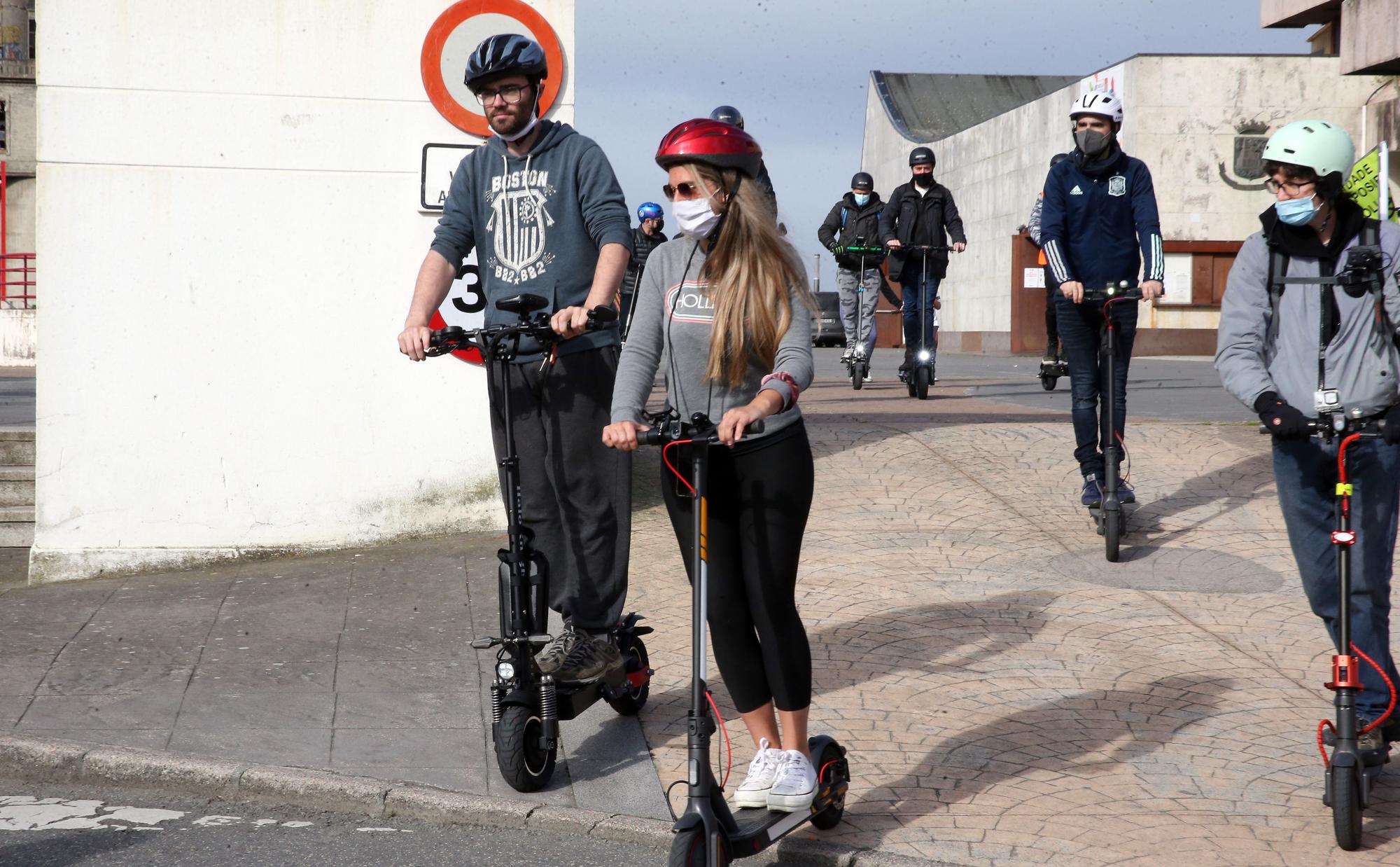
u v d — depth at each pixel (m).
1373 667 4.39
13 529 9.48
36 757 4.87
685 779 4.73
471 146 8.12
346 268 8.09
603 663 4.91
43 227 7.86
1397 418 4.02
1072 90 32.94
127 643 6.28
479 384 8.27
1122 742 5.00
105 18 7.81
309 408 8.11
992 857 4.10
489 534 8.32
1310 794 4.56
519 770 4.54
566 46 8.12
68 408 7.94
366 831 4.43
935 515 8.36
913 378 14.31
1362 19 21.52
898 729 5.13
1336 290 4.26
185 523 8.04
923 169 14.26
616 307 5.07
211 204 7.97
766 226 3.95
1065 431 10.59
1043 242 7.86
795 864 4.16
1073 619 6.44
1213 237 30.70
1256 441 10.00
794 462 4.00
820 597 6.81
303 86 7.98
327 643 6.26
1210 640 6.14
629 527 5.23
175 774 4.76
